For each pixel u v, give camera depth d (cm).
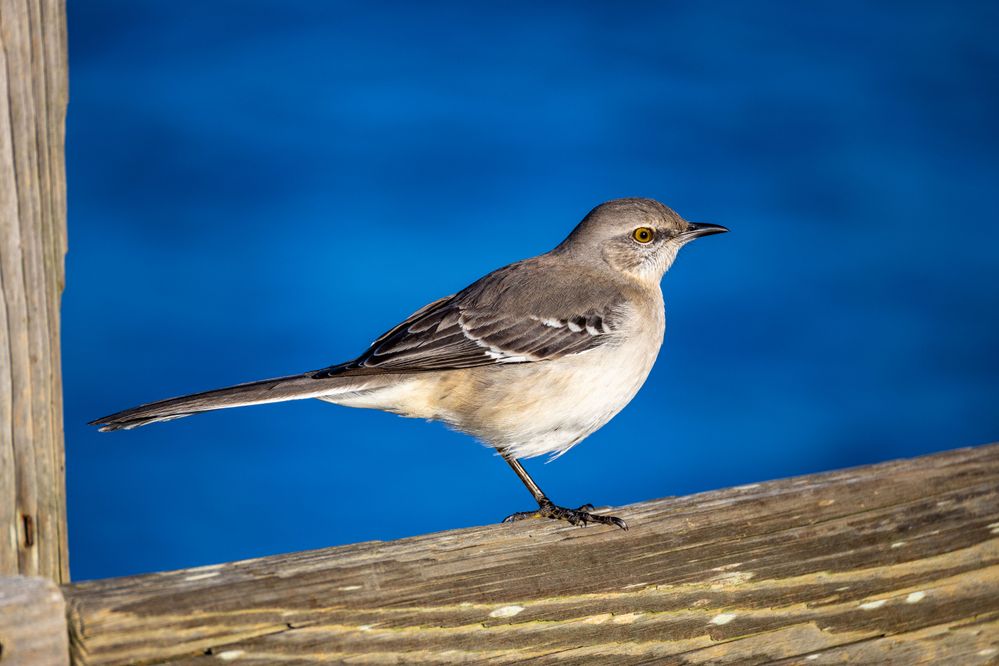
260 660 598
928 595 814
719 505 758
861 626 793
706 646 745
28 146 657
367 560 643
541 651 689
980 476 834
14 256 658
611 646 713
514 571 680
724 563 750
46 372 672
